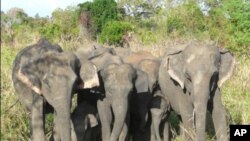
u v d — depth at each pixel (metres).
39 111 7.24
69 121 6.56
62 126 6.52
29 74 7.03
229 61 7.82
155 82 8.59
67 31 19.77
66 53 7.07
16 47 13.77
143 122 8.44
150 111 8.57
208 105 7.89
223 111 7.76
